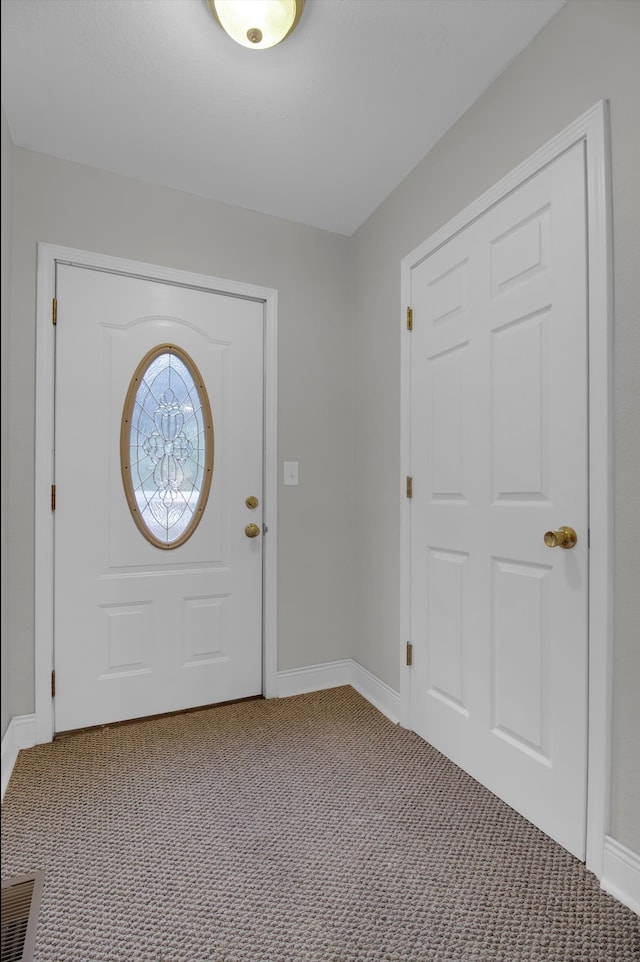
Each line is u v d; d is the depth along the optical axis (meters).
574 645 1.35
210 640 2.29
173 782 1.70
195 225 2.25
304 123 1.83
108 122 1.82
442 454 1.89
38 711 1.93
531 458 1.50
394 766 1.80
